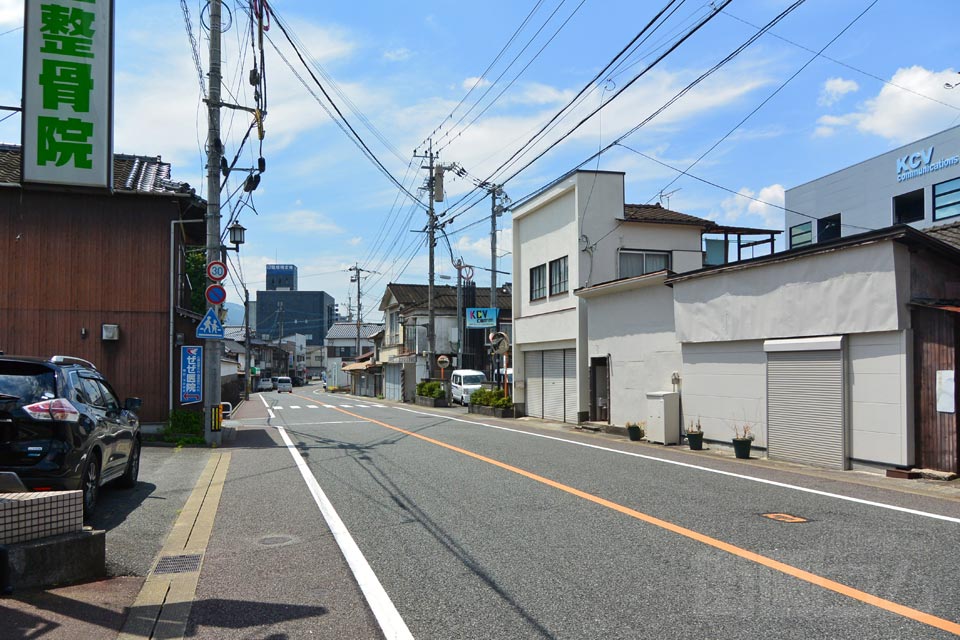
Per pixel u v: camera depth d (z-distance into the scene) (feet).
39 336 49.57
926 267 34.24
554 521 23.39
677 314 49.01
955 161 94.12
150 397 51.24
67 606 15.05
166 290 51.80
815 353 37.22
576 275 66.95
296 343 357.00
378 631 13.92
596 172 67.05
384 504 26.71
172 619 14.64
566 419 70.79
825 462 36.32
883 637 13.14
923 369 32.19
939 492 28.43
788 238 124.06
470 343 140.77
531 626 13.99
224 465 38.17
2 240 49.47
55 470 21.16
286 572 18.04
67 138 24.25
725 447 44.32
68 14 24.57
